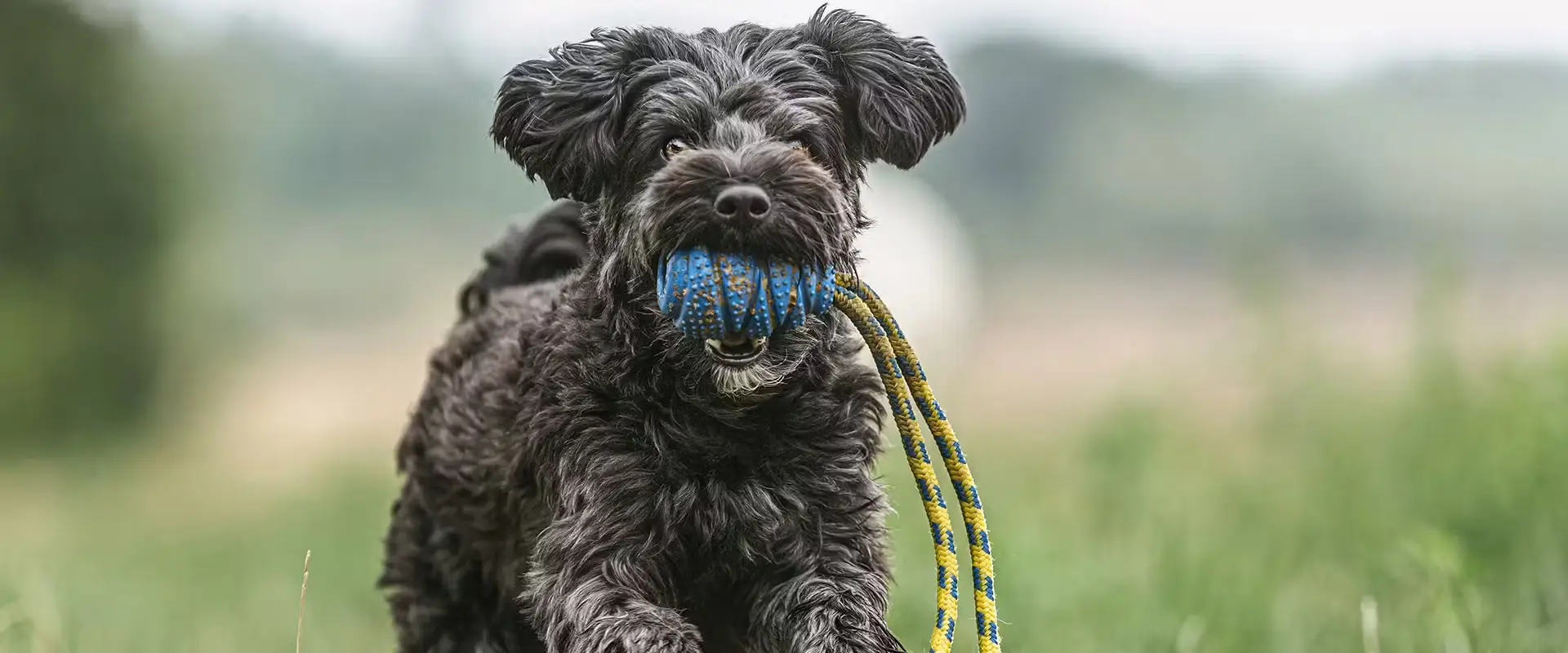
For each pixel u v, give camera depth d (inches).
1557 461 329.1
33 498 933.8
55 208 1291.8
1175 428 496.4
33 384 1245.1
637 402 206.8
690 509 206.1
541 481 219.0
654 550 205.2
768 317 189.9
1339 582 342.3
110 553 571.2
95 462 1163.9
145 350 1359.5
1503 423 357.7
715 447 205.9
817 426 209.8
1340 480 399.5
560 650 202.2
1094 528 391.2
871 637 198.4
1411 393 426.0
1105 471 429.1
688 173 192.7
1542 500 323.9
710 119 211.8
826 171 205.0
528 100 225.8
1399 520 365.4
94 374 1304.1
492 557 247.6
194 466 1081.4
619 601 198.8
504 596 249.1
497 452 238.7
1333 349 498.3
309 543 542.6
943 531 205.9
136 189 1365.7
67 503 885.2
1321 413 463.5
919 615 297.9
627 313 208.1
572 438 209.9
